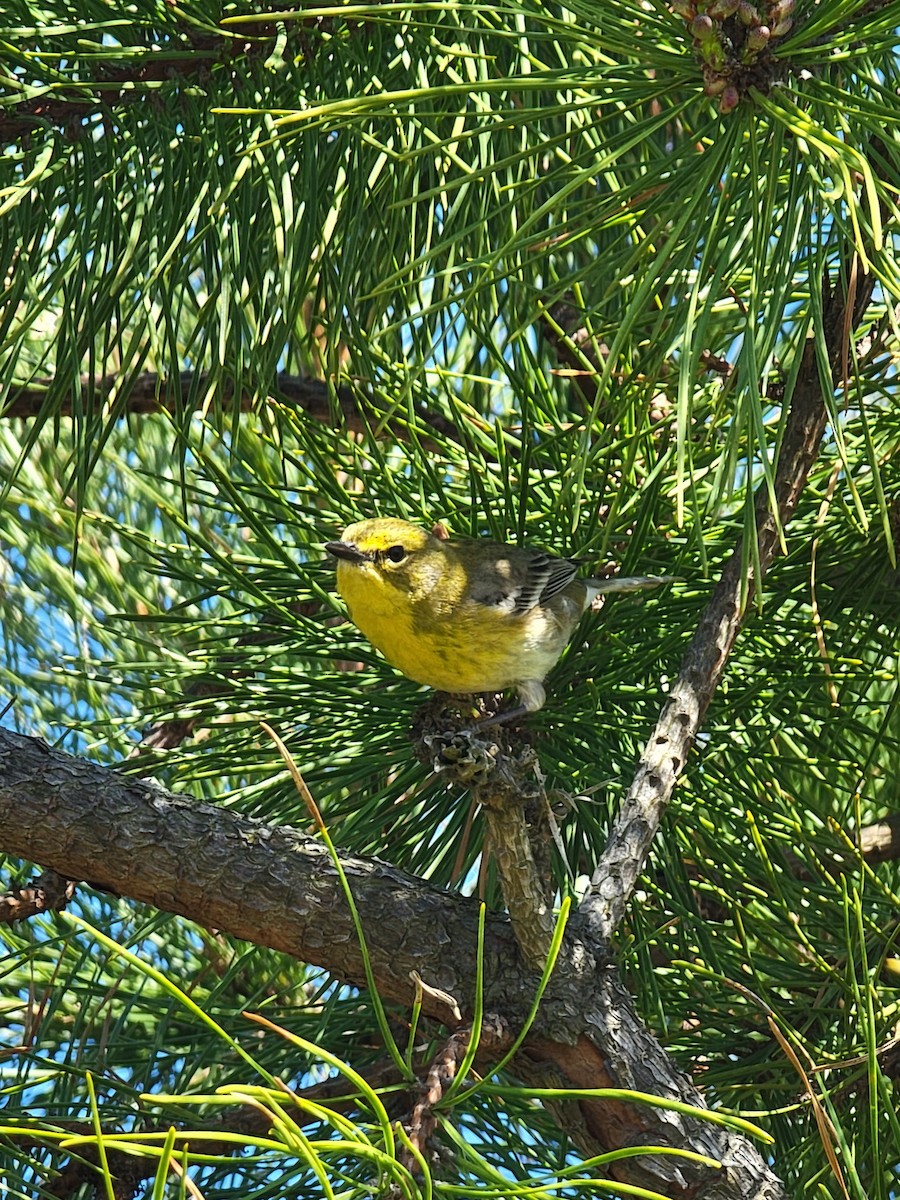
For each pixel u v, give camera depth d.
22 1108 3.23
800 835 3.62
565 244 2.98
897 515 3.83
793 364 2.82
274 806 3.73
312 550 4.30
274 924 3.05
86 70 3.35
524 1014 2.96
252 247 3.47
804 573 3.92
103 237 3.35
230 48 3.32
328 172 3.50
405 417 4.37
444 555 4.12
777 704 3.70
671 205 2.90
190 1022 4.06
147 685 3.73
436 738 2.73
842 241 3.10
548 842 2.95
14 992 4.18
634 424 3.62
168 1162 1.78
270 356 3.41
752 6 2.56
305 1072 3.91
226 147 3.26
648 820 3.14
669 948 3.64
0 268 3.37
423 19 3.35
